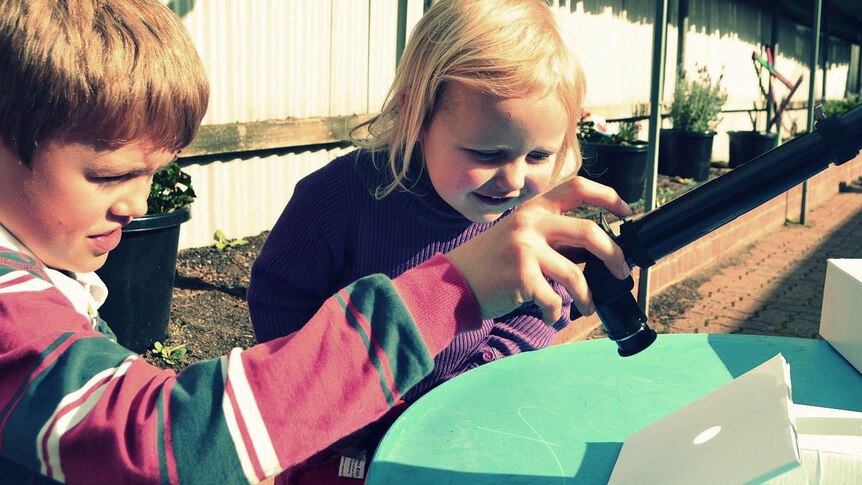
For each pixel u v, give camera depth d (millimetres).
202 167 4203
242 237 4461
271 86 4430
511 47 1108
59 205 785
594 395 1324
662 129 8211
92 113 745
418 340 730
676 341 1597
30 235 810
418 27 1299
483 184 1175
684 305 4742
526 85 1090
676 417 1099
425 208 1464
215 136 4105
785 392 917
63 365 702
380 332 729
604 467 1084
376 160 1476
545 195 951
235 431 681
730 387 1072
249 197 4469
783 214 7715
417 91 1261
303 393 700
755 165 818
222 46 4141
